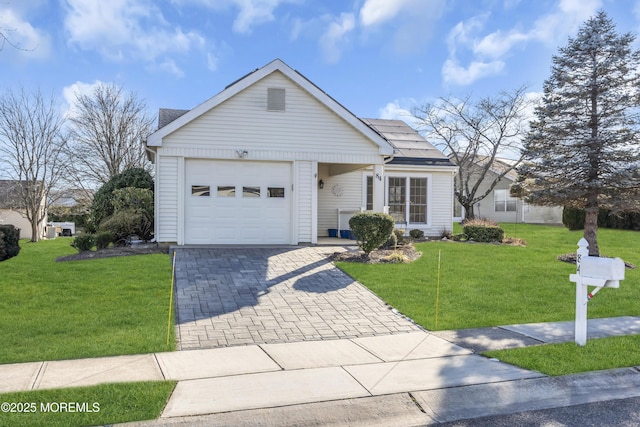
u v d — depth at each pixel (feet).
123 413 13.53
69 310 24.97
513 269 38.91
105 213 53.06
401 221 61.62
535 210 98.27
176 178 43.98
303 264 37.81
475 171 88.33
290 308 26.94
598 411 15.12
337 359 19.11
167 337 20.81
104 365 17.53
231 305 27.04
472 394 15.97
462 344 21.33
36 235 87.56
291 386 16.11
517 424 14.10
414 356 19.62
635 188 40.55
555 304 28.89
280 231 46.73
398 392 15.85
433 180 63.00
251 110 45.44
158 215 43.80
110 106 104.63
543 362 18.79
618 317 26.73
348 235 55.42
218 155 44.65
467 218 82.17
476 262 41.65
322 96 46.78
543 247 53.11
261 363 18.40
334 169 58.75
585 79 41.91
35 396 14.38
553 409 15.24
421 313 26.35
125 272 33.19
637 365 18.79
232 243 45.62
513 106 80.79
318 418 13.99
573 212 76.74
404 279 33.99
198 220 44.88
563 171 43.11
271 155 45.96
